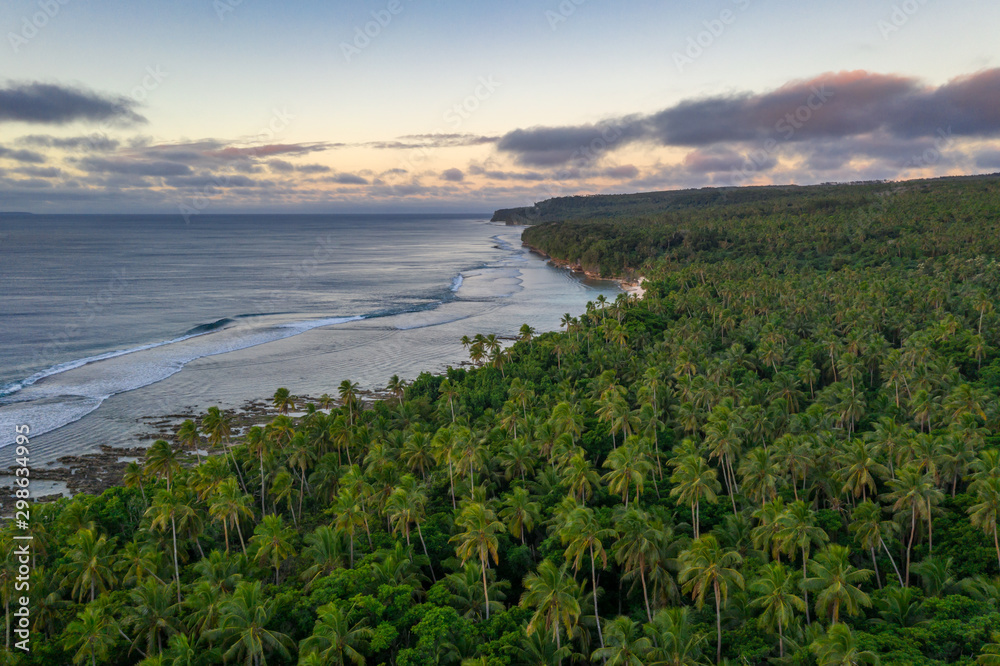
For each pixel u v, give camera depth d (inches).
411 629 1812.3
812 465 2511.1
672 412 3604.8
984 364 4330.7
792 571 1935.3
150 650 1806.1
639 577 2139.5
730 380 3713.1
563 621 1747.0
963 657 1590.8
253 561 2149.4
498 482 2896.2
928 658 1587.1
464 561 2139.5
